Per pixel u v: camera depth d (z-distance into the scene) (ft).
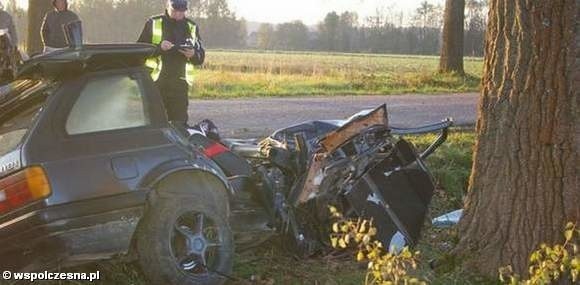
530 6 17.81
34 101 16.72
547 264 15.23
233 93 62.08
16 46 28.17
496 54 18.71
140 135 17.11
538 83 17.97
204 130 21.89
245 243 20.30
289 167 21.91
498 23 18.58
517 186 18.51
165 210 17.01
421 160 21.62
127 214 16.40
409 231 21.03
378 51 238.89
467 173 30.04
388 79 81.61
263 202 20.26
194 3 214.07
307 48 244.63
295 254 20.68
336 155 21.01
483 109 19.19
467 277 19.11
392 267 15.16
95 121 16.75
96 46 17.07
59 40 32.99
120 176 16.47
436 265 19.97
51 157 15.94
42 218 15.49
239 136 38.19
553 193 18.06
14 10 47.70
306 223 21.12
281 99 59.77
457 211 26.22
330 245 20.97
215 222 17.70
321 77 81.10
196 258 17.40
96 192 16.12
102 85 17.01
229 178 19.71
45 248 15.61
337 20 240.94
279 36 245.04
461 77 83.76
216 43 236.63
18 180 15.71
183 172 17.61
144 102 17.44
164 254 16.87
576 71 17.74
